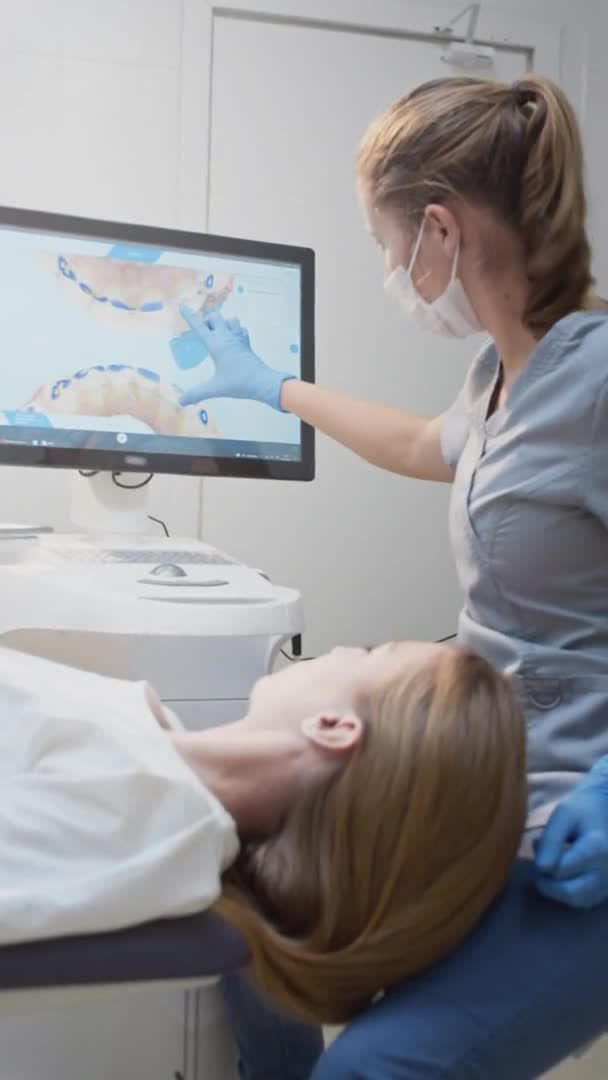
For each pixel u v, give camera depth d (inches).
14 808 27.4
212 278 57.1
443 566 84.0
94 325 54.7
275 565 80.6
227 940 26.6
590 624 38.6
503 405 40.9
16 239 53.4
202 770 32.1
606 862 31.2
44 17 74.1
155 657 45.9
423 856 29.5
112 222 55.0
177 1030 39.9
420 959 30.0
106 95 75.4
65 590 43.6
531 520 38.8
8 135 73.8
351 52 80.5
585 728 37.7
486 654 40.6
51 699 31.9
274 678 35.8
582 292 40.3
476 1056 29.1
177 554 53.6
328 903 29.7
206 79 77.0
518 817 31.1
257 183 78.9
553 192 38.0
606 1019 32.5
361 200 43.4
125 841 26.9
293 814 31.2
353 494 81.7
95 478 57.5
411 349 82.4
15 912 24.6
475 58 82.2
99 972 25.3
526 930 31.7
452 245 40.1
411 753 30.2
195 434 56.4
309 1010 29.3
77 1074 38.9
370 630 82.8
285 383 57.1
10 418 53.0
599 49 84.8
